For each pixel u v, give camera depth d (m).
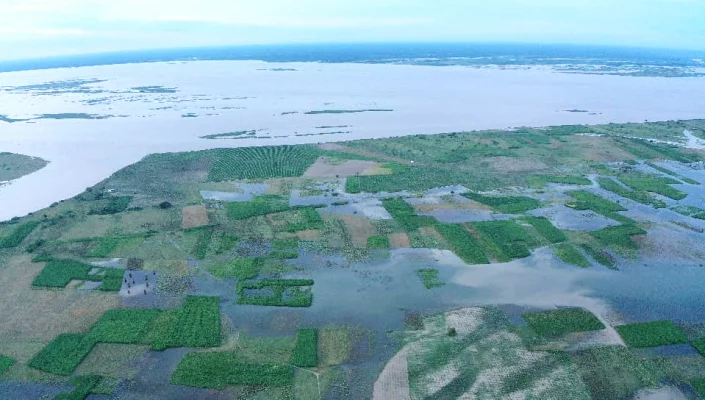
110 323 42.97
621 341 41.09
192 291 48.34
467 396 35.28
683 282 49.91
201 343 40.59
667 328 42.50
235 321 43.66
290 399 34.94
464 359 38.97
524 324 43.41
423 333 42.12
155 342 40.59
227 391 35.66
